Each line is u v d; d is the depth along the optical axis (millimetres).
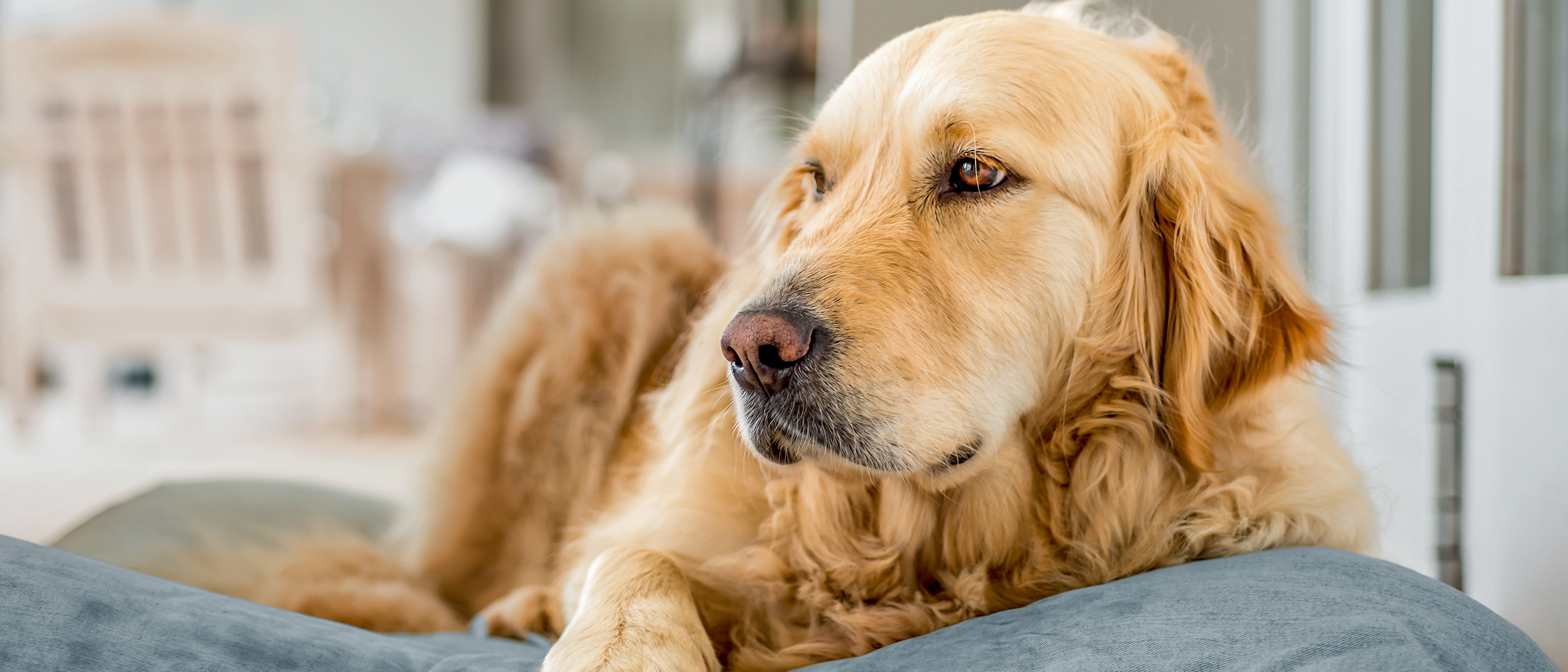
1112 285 1188
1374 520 1191
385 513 2105
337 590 1486
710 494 1260
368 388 4750
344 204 4609
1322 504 1105
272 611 989
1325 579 883
